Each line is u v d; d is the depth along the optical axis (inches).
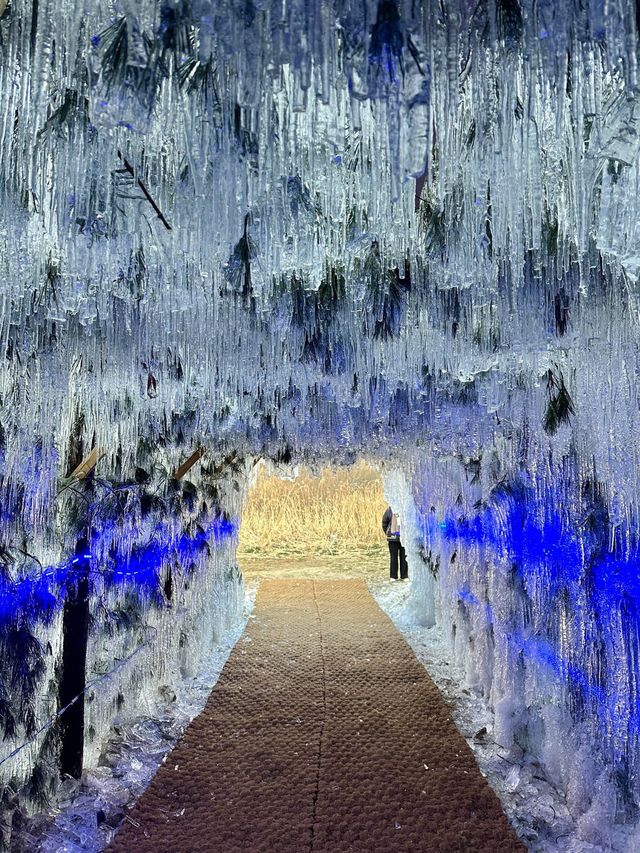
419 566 341.7
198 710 197.2
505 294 79.9
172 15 39.8
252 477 350.0
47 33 39.7
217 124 47.1
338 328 92.5
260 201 53.6
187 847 115.0
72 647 133.3
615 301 79.0
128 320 91.9
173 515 213.8
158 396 135.9
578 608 122.6
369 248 69.9
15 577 110.3
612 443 97.4
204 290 80.1
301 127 47.0
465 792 136.9
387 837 118.4
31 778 118.3
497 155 48.0
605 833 108.5
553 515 134.0
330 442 194.4
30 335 95.2
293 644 282.0
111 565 159.6
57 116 48.7
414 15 38.9
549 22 39.0
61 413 123.3
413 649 275.4
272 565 573.3
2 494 104.7
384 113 43.3
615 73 40.6
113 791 135.9
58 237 61.2
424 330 92.5
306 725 180.5
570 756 127.1
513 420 134.0
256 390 139.7
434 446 192.7
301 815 127.3
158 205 55.2
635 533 99.3
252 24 39.3
